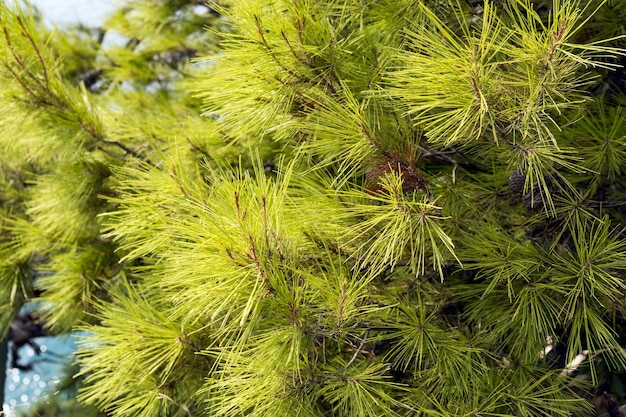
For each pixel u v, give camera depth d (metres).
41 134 1.88
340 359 1.60
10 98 1.81
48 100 1.85
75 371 2.56
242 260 1.44
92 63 2.71
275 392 1.53
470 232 1.63
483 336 1.65
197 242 1.47
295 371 1.54
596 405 1.84
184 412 1.78
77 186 1.91
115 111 1.99
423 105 1.46
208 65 1.79
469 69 1.41
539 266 1.60
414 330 1.59
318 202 1.57
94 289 2.02
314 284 1.50
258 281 1.45
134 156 1.96
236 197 1.43
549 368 1.69
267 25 1.52
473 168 1.70
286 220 1.55
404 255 1.61
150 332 1.64
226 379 1.58
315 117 1.57
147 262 1.84
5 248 2.15
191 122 1.94
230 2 1.71
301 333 1.48
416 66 1.45
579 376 1.85
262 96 1.56
